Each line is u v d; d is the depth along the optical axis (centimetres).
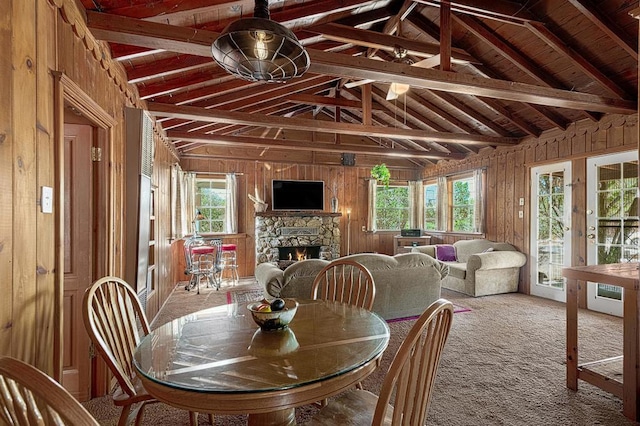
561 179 504
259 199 730
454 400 230
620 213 427
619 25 316
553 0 326
